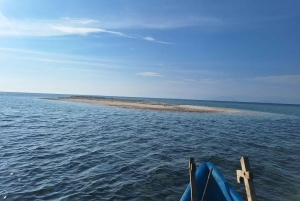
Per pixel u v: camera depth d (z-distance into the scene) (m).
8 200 6.99
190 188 5.66
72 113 36.00
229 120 34.66
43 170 9.74
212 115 40.88
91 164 10.73
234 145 16.55
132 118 31.36
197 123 28.95
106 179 8.92
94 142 15.52
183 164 11.22
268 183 9.16
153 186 8.43
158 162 11.35
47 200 7.09
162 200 7.38
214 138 19.08
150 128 22.95
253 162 12.09
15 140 15.34
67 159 11.40
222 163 11.77
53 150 13.08
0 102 58.50
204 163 6.22
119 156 12.19
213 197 5.67
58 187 8.08
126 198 7.40
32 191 7.69
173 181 8.98
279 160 12.73
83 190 7.88
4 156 11.56
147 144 15.48
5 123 22.89
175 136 19.16
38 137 16.66
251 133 22.94
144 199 7.39
